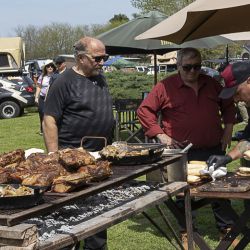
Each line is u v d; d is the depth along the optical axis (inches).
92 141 140.3
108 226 91.4
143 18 355.9
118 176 98.0
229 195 115.9
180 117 169.0
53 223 89.1
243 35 302.8
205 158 168.9
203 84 170.1
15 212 74.9
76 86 139.8
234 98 131.8
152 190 115.6
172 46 331.3
